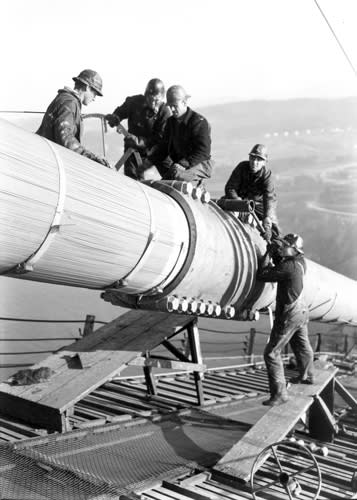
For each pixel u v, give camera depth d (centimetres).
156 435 661
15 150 379
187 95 673
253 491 491
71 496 452
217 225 612
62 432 616
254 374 1233
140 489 494
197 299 601
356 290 1133
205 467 564
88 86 572
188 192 573
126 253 477
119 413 744
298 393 702
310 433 731
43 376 686
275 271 664
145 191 511
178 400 859
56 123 529
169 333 755
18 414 659
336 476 572
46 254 416
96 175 448
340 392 793
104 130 712
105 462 548
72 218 411
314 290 899
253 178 758
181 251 539
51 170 400
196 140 664
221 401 877
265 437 598
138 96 745
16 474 484
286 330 684
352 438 768
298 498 507
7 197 366
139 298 566
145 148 730
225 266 607
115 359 703
